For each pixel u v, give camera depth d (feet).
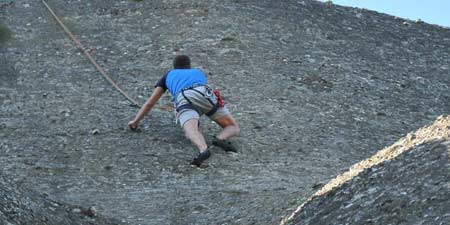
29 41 54.44
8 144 36.29
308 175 33.58
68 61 50.67
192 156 35.27
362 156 37.58
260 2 62.95
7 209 23.04
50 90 45.03
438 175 21.67
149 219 27.35
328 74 50.03
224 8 60.29
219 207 28.37
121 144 36.37
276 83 47.34
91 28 57.11
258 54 51.83
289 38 55.93
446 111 47.39
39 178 32.12
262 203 28.07
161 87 37.45
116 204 29.14
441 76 54.19
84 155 35.04
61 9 61.41
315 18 61.62
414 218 20.27
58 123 39.34
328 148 38.19
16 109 41.70
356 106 45.39
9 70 48.57
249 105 43.45
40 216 23.71
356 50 56.08
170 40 54.03
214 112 36.40
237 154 36.04
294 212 25.26
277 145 37.83
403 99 48.08
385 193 22.03
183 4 61.21
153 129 38.55
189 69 36.88
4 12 60.95
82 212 25.95
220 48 52.37
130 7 61.57
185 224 26.73
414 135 26.30
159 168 33.76
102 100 43.24
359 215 21.61
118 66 49.55
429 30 65.21
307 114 43.01
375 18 65.57
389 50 57.72
